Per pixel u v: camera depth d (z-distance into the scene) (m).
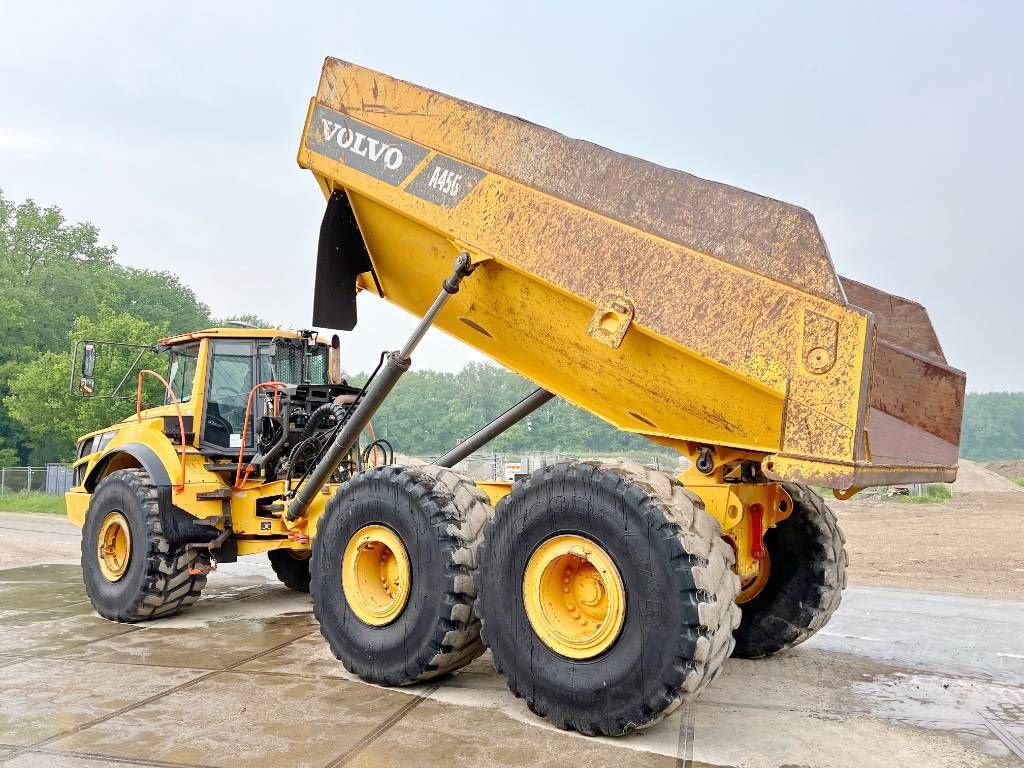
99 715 3.85
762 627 5.05
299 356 7.38
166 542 6.20
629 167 3.96
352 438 5.46
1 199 53.91
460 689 4.34
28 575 9.05
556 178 4.15
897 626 6.16
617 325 3.84
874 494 23.25
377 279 5.26
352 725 3.72
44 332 49.31
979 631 5.97
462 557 4.16
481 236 4.34
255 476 6.82
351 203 5.00
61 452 43.81
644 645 3.38
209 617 6.54
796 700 4.19
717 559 3.43
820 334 3.32
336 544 4.68
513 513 3.90
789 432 3.36
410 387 105.44
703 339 3.62
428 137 4.63
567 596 3.82
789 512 4.38
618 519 3.51
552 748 3.43
